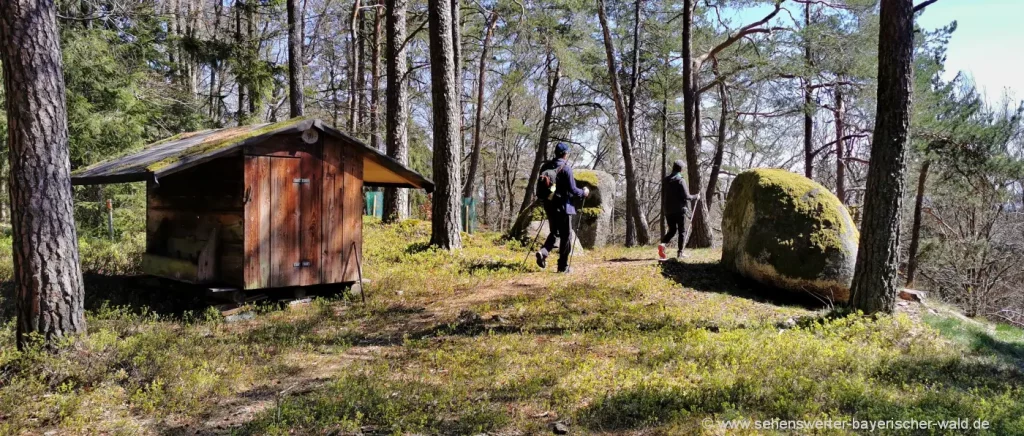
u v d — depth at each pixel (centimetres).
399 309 805
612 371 538
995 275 2609
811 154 2370
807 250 873
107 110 1461
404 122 1536
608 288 891
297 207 815
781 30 1772
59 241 539
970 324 849
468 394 490
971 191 2045
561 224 991
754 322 737
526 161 4491
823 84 1950
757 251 917
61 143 542
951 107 1841
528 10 2020
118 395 488
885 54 721
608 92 2662
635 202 2131
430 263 1093
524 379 517
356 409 454
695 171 1670
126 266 1093
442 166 1180
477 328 695
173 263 854
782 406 445
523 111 3884
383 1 2242
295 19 1744
